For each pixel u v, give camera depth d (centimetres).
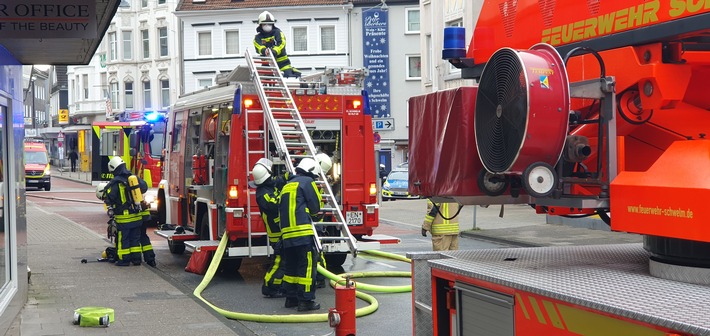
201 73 5616
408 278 1217
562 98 392
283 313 969
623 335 314
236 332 820
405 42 4925
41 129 7844
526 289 371
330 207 1119
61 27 780
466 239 1806
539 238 1680
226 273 1313
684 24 366
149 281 1155
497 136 418
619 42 409
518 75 397
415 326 487
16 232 903
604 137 404
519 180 445
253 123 1171
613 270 409
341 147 1227
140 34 6431
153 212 2105
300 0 5344
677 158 365
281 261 1068
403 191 3272
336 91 1226
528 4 491
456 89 456
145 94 6444
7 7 771
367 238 1250
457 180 455
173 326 845
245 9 5444
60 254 1488
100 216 2595
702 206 338
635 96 406
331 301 1049
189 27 5619
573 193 414
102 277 1195
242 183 1167
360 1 5244
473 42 551
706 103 398
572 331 344
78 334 805
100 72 6906
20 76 991
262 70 1203
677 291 346
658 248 386
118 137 2502
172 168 1514
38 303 977
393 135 4944
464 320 436
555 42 464
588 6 434
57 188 4550
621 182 384
